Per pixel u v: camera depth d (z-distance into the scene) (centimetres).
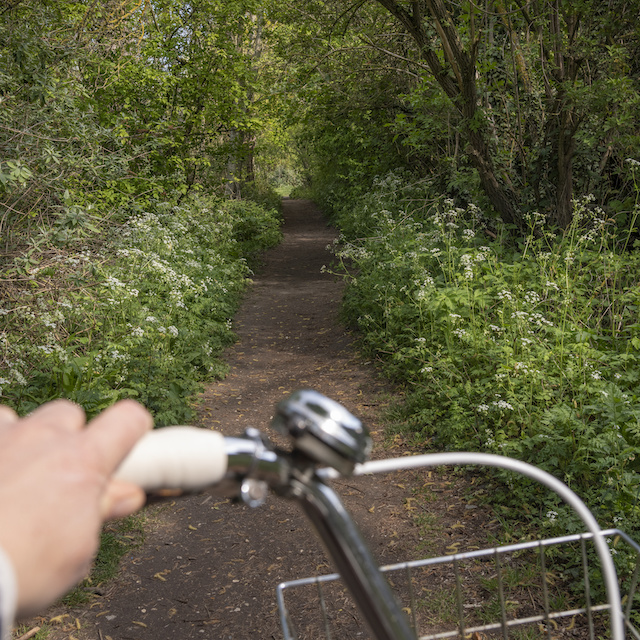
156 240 958
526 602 354
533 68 980
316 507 42
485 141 975
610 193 1019
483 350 621
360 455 42
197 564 422
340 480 522
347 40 1382
